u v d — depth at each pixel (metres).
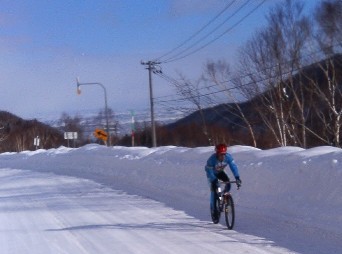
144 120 70.88
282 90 36.69
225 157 12.80
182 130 56.44
